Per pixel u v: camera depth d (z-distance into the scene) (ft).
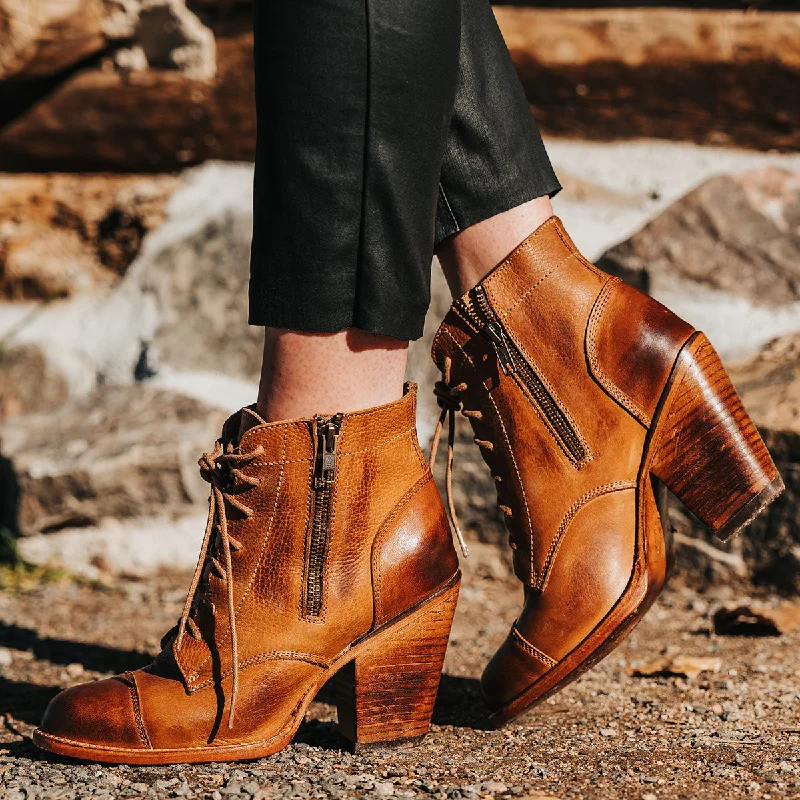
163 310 10.12
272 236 3.92
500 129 4.57
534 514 4.51
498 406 4.55
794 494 6.99
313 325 3.93
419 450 4.33
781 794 3.50
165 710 3.99
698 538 7.42
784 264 8.52
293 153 3.82
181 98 10.48
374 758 4.11
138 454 8.71
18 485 8.73
